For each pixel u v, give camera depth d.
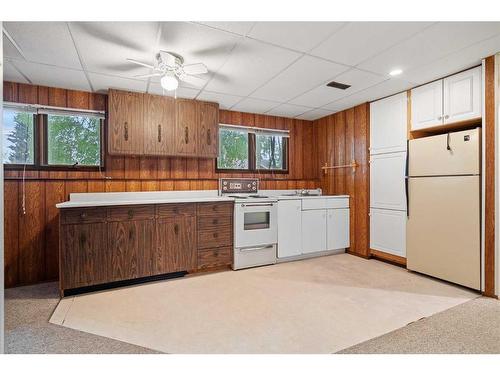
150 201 2.97
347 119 4.21
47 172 3.11
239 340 1.88
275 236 3.69
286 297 2.59
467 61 2.59
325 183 4.68
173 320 2.16
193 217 3.21
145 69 2.68
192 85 3.14
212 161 4.03
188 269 3.17
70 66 2.62
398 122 3.47
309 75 2.90
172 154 3.48
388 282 2.96
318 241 4.01
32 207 3.05
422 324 2.07
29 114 3.10
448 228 2.85
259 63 2.60
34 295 2.66
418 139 3.15
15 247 2.97
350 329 2.01
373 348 1.78
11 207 2.96
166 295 2.64
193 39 2.17
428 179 3.04
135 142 3.28
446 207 2.87
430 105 3.09
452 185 2.81
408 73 2.86
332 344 1.83
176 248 3.11
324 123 4.67
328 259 3.90
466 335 1.92
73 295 2.65
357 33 2.09
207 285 2.90
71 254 2.61
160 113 3.42
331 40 2.20
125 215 2.85
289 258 3.84
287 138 4.70
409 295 2.61
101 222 2.73
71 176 3.22
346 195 4.24
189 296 2.62
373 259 3.88
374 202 3.82
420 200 3.13
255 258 3.56
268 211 3.65
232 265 3.45
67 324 2.10
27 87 3.05
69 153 3.28
